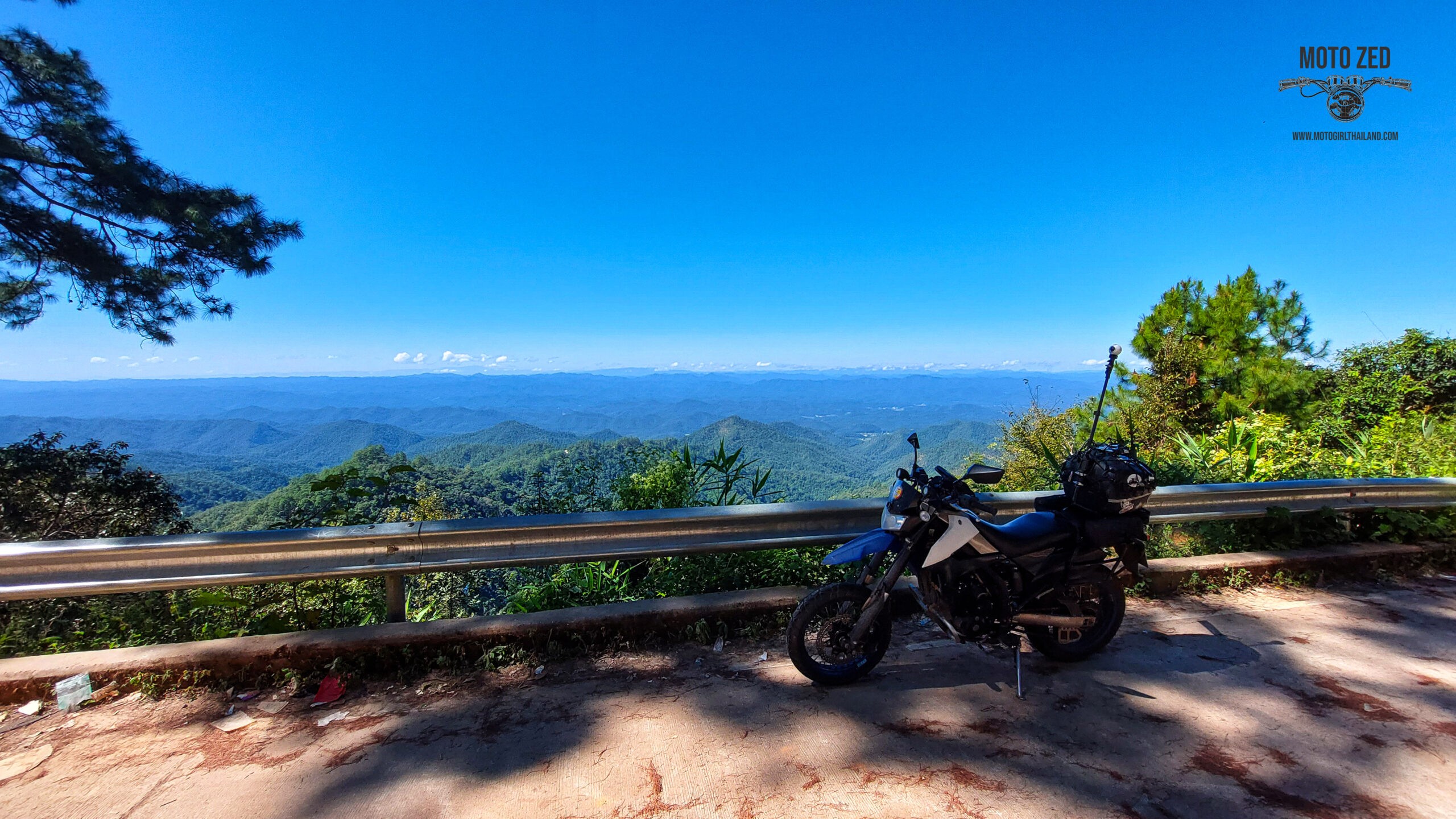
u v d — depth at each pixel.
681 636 3.33
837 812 1.99
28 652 3.24
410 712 2.67
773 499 5.17
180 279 10.38
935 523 2.87
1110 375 3.06
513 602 3.96
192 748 2.41
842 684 2.86
